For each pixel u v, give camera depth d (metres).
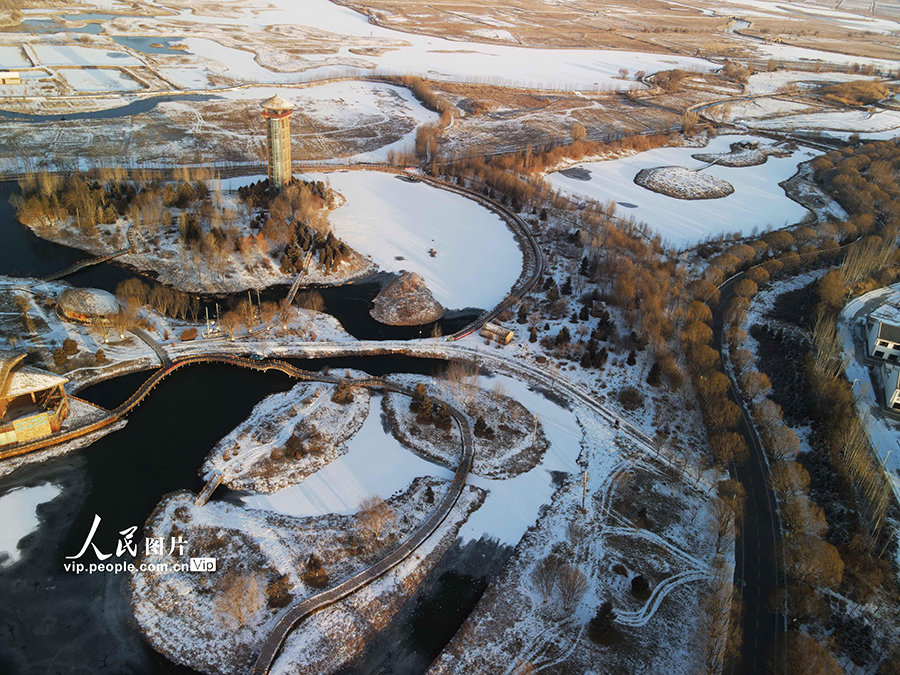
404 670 96.75
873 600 109.81
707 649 101.19
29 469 124.00
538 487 131.25
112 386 147.12
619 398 158.25
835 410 145.25
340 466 131.88
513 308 190.25
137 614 100.62
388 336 176.62
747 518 126.44
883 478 133.00
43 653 93.81
